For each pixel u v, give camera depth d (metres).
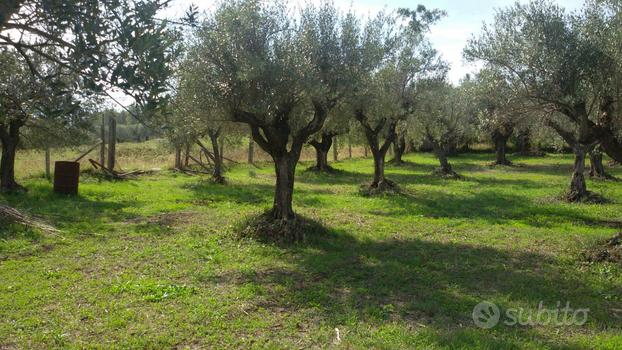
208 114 10.44
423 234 11.92
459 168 34.47
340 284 7.77
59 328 5.83
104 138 22.75
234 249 9.99
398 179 26.27
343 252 9.91
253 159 35.44
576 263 9.17
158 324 5.99
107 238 10.75
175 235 11.22
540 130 19.00
